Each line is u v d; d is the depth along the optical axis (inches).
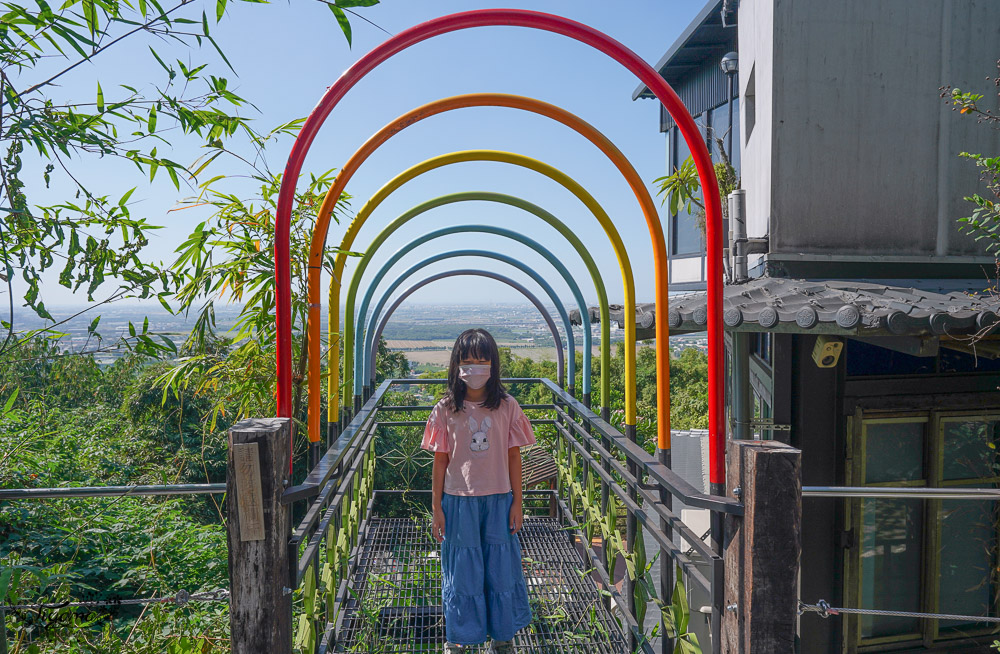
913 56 188.9
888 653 173.6
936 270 192.1
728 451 74.8
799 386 169.5
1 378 99.5
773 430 171.3
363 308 187.5
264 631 69.1
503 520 110.9
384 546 174.9
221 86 92.7
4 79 80.7
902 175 189.6
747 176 236.5
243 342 118.7
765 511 68.4
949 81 189.2
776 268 191.0
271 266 110.7
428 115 103.2
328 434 130.1
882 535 175.3
